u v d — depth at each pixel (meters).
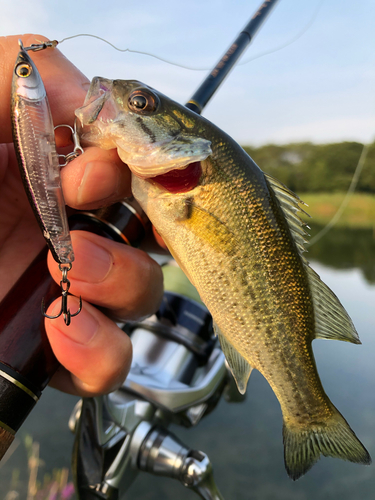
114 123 0.10
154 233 0.17
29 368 0.10
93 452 0.13
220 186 0.11
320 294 0.12
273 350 0.12
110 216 0.12
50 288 0.11
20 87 0.09
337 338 0.12
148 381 0.15
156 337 0.17
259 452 0.20
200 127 0.10
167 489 0.18
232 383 0.19
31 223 0.15
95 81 0.10
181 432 0.21
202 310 0.17
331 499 0.17
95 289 0.12
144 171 0.10
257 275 0.11
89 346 0.11
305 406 0.12
